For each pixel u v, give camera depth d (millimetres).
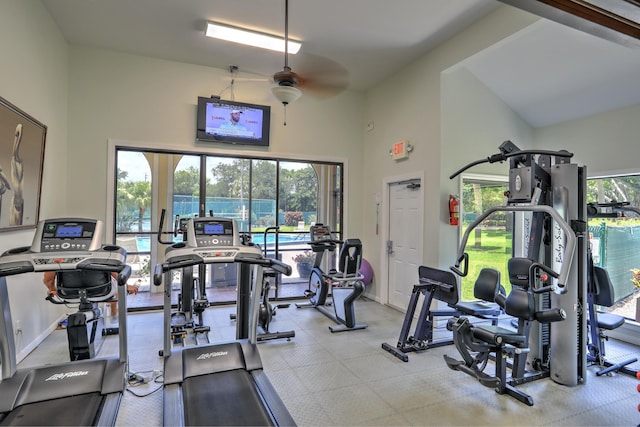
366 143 6191
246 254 2758
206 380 2576
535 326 3189
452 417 2475
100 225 2621
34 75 3520
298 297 5891
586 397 2768
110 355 3418
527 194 2707
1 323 2254
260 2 3611
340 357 3492
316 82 5508
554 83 4227
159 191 5188
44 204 3846
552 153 2756
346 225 6156
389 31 4137
